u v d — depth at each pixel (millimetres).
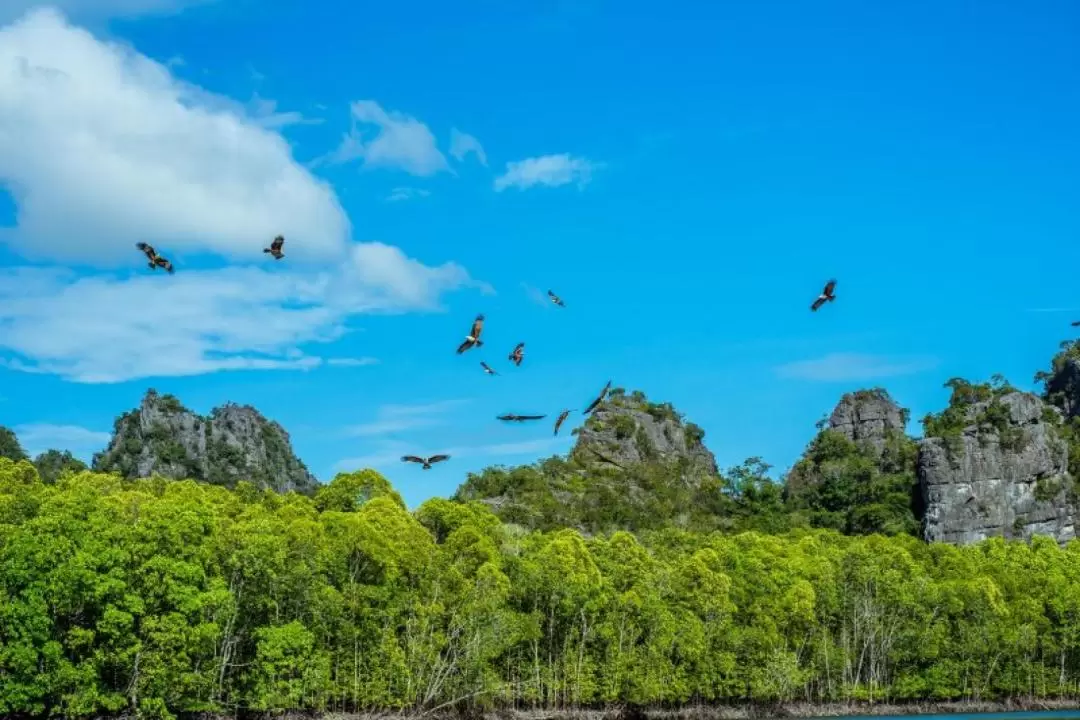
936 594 145375
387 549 107750
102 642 89688
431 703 109438
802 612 135500
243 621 101000
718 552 143375
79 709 85312
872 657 142250
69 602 86625
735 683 128125
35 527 87938
